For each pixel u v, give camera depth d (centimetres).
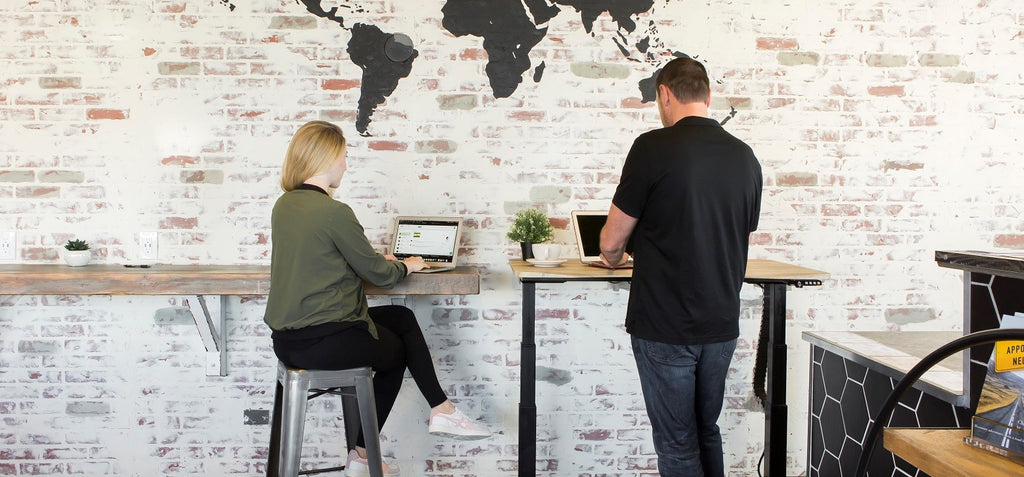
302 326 220
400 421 306
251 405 301
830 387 226
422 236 285
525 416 247
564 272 242
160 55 290
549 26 298
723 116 304
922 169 310
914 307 313
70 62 289
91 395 298
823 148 307
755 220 225
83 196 292
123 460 301
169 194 294
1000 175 311
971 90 308
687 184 204
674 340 208
